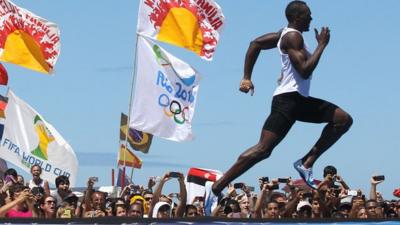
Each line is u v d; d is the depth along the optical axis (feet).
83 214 68.85
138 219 40.63
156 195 64.85
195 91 96.07
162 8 95.20
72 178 100.32
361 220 45.27
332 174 68.13
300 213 66.90
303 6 47.09
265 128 47.09
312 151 48.70
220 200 67.31
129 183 96.58
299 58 45.88
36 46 95.04
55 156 99.55
